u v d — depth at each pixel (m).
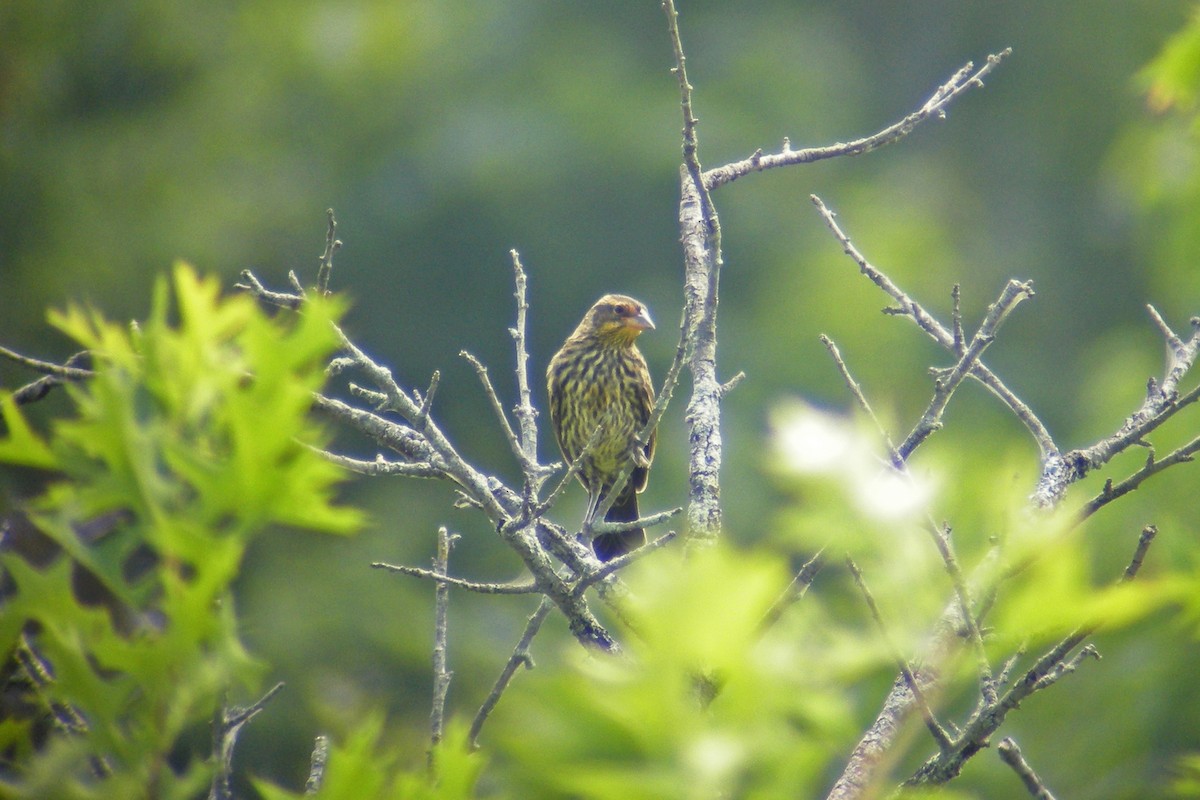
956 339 5.36
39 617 2.57
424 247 26.34
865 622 2.59
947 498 2.82
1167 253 12.83
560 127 27.67
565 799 2.25
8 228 18.20
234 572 2.46
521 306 5.98
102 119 20.08
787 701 2.32
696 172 5.61
